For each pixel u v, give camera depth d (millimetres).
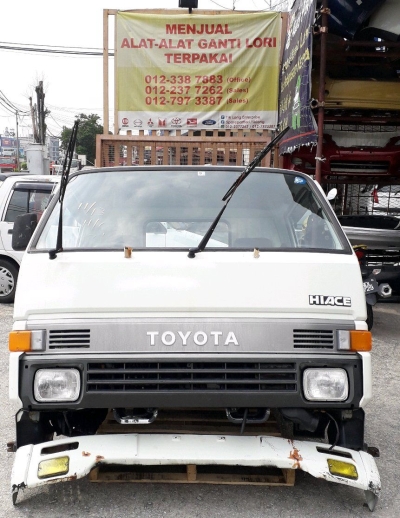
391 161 9508
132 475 3369
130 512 3225
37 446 3229
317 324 3104
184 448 3131
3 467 3814
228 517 3191
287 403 3023
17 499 3367
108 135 11117
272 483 3350
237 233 3689
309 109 7719
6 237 9148
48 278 3166
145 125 11266
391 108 9312
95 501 3340
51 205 3855
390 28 8312
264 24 10906
